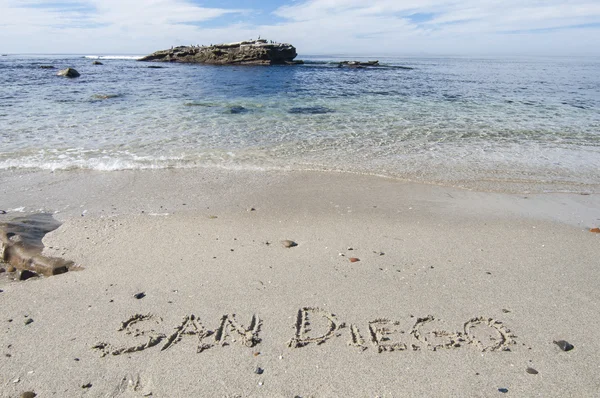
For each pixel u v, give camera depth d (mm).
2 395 2822
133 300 3951
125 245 5105
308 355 3264
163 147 9805
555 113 15484
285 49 63562
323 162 8906
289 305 3922
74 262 4664
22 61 67250
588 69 62719
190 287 4191
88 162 8508
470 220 6094
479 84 29906
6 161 8406
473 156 9508
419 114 14859
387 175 8148
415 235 5543
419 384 2982
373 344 3402
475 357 3270
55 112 13922
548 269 4668
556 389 2945
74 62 64375
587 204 6844
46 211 6152
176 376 3027
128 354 3242
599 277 4500
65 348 3295
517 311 3875
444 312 3848
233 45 66938
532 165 8891
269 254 4934
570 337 3512
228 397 2838
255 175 8031
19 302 3895
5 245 4828
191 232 5531
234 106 16031
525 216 6285
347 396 2863
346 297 4070
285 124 12703
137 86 24078
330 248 5121
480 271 4605
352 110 15617
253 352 3291
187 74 37469
